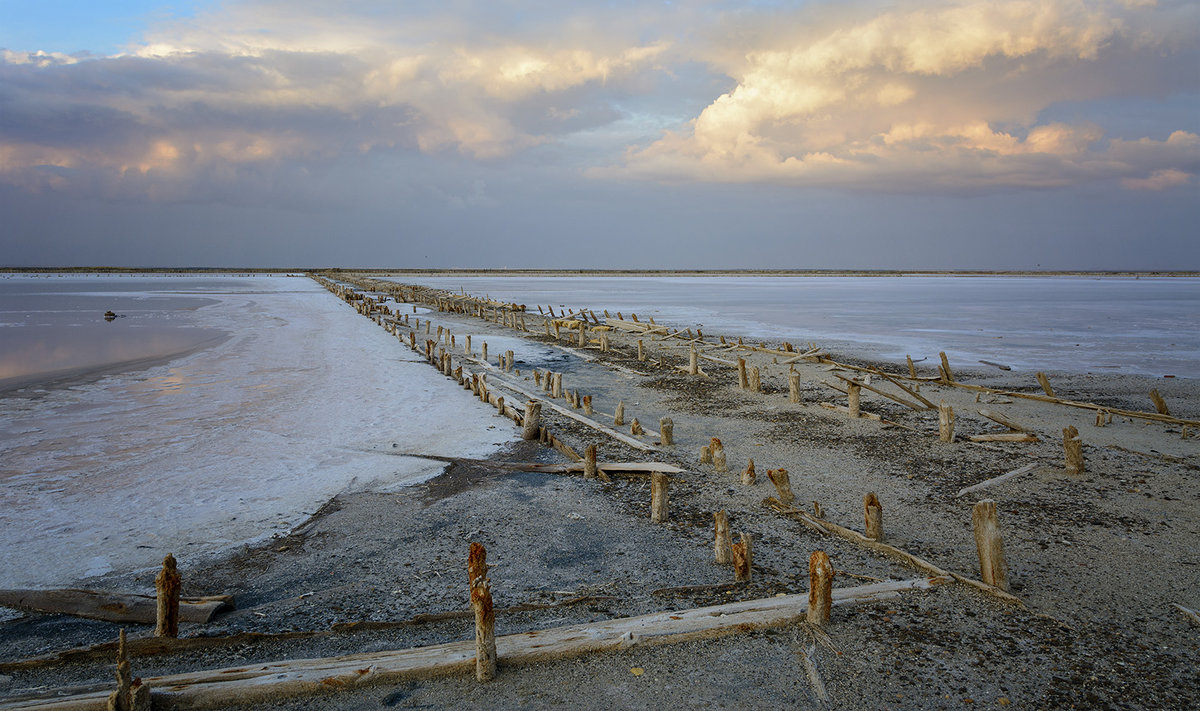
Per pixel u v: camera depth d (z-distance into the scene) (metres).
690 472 11.73
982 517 7.15
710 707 5.25
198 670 5.68
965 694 5.44
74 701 5.04
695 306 58.25
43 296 63.94
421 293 62.59
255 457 12.30
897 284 124.62
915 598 7.01
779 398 18.41
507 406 15.91
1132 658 5.97
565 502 10.24
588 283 120.06
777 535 8.95
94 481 10.88
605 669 5.76
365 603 7.09
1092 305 59.38
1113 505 9.95
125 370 21.66
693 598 7.14
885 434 14.42
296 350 26.48
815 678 5.60
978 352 28.05
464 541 8.80
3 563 7.92
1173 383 20.62
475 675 5.64
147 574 7.72
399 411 16.09
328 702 5.30
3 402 16.78
